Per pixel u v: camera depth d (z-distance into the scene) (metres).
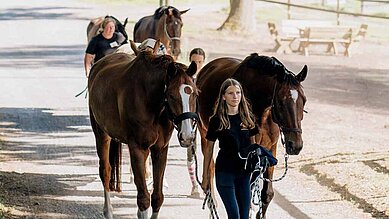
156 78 8.46
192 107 8.02
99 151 9.88
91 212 10.10
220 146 7.89
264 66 8.78
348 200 10.60
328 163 12.66
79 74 22.25
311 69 23.61
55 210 10.13
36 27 32.81
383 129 15.73
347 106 18.28
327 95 19.62
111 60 10.10
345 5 38.16
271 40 29.80
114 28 13.11
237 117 7.88
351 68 24.02
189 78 8.09
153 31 18.30
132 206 10.41
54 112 17.09
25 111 17.14
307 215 9.91
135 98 8.63
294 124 8.36
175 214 10.00
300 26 27.22
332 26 26.69
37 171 12.23
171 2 25.12
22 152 13.54
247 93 8.90
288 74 8.51
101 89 9.46
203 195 10.84
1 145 14.02
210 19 35.09
